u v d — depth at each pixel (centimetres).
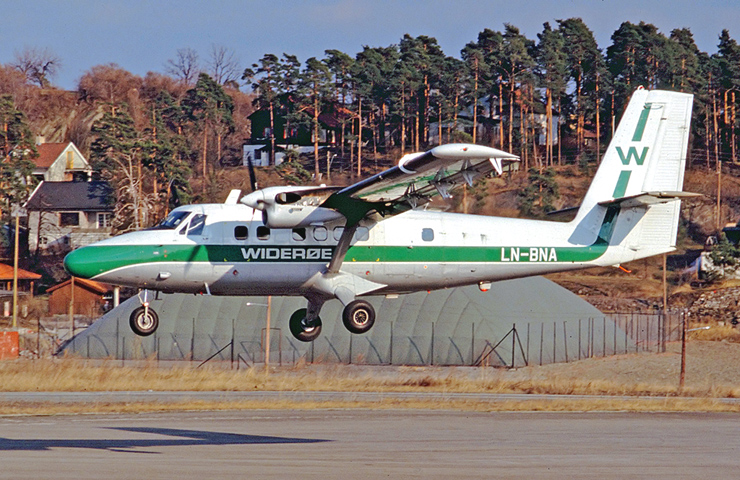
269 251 8300
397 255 8544
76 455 5622
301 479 4844
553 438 7000
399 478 4950
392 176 7388
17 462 5291
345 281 8462
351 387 11900
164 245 8212
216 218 8344
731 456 6191
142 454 5709
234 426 7500
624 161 9094
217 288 8362
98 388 11062
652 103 9125
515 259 8838
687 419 8950
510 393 11875
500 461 5644
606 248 9038
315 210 8031
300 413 8750
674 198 8569
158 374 12344
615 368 15750
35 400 9769
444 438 6825
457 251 8688
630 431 7688
